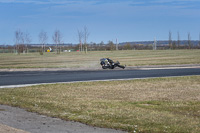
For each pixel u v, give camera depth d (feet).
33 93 48.55
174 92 49.06
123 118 30.99
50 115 32.83
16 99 43.01
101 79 68.95
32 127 28.12
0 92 49.70
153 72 86.99
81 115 32.53
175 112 34.24
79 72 89.51
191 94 47.01
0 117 32.07
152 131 26.22
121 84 59.11
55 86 56.80
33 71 95.96
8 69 101.76
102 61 103.40
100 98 43.73
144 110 35.04
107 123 29.07
